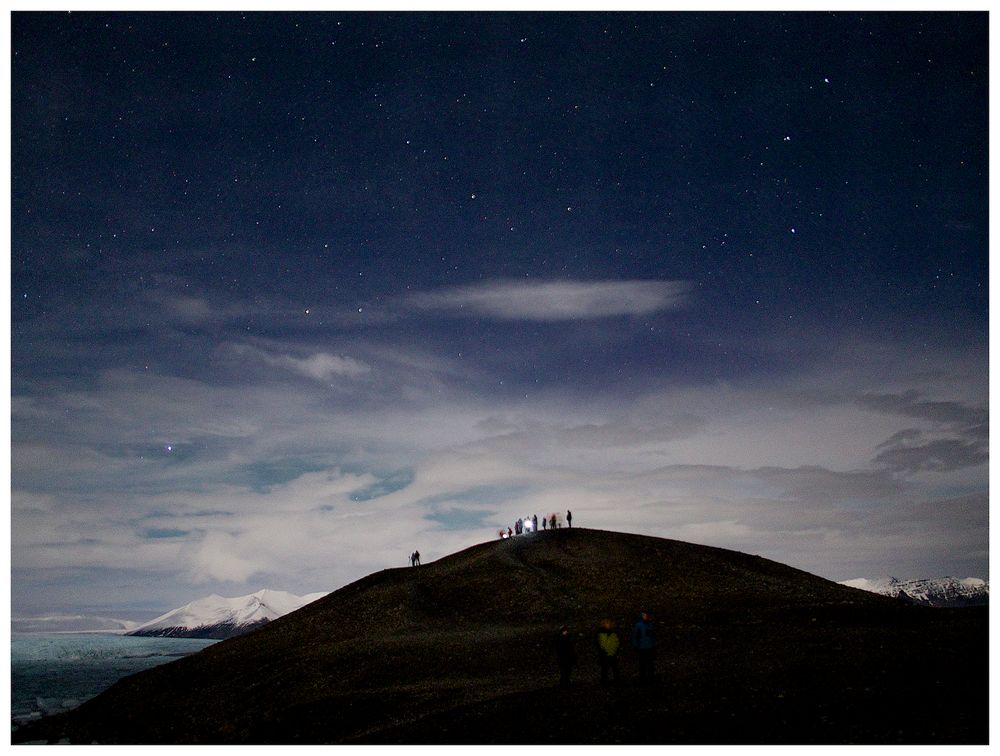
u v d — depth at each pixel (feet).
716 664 98.94
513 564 194.90
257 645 164.86
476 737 77.41
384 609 175.11
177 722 124.26
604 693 86.99
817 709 72.18
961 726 64.18
